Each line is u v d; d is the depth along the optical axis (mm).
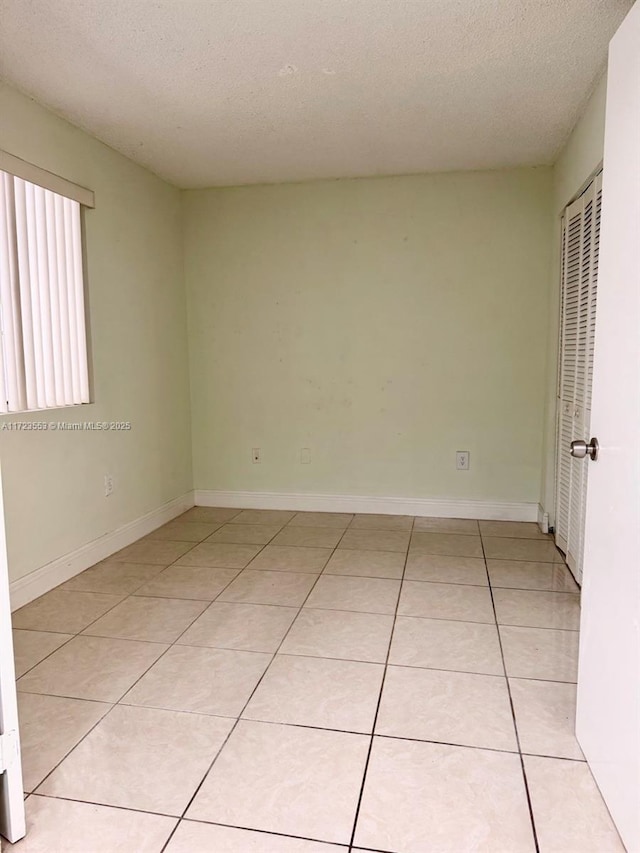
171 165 3574
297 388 4152
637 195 1322
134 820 1437
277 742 1715
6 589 1340
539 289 3754
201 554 3340
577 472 2912
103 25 2037
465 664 2133
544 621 2471
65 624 2477
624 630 1358
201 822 1429
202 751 1681
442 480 4039
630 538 1329
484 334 3854
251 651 2242
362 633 2377
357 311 3998
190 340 4266
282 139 3148
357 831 1395
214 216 4113
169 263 3975
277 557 3283
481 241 3785
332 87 2531
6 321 2541
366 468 4137
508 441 3914
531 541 3531
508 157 3479
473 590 2801
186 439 4273
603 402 1540
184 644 2301
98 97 2615
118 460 3402
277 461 4258
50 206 2820
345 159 3490
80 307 3072
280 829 1403
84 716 1847
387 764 1619
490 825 1409
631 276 1354
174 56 2258
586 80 2469
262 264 4086
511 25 2055
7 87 2479
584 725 1646
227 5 1922
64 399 2949
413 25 2053
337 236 3963
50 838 1388
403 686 1996
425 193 3814
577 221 2984
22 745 1714
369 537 3625
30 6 1916
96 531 3209
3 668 1334
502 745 1693
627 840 1317
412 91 2576
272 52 2234
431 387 3967
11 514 2576
